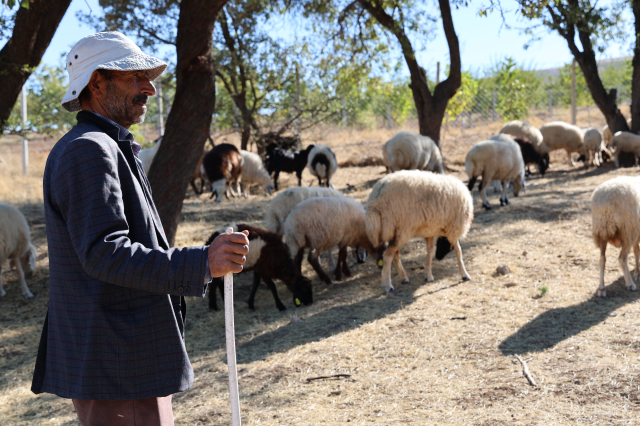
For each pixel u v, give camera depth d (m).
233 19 13.95
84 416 1.64
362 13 13.09
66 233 1.55
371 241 6.73
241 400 4.12
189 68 7.07
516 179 11.28
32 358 5.62
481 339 4.92
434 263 7.59
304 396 4.10
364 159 17.84
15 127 8.16
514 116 21.80
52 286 1.62
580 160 15.17
